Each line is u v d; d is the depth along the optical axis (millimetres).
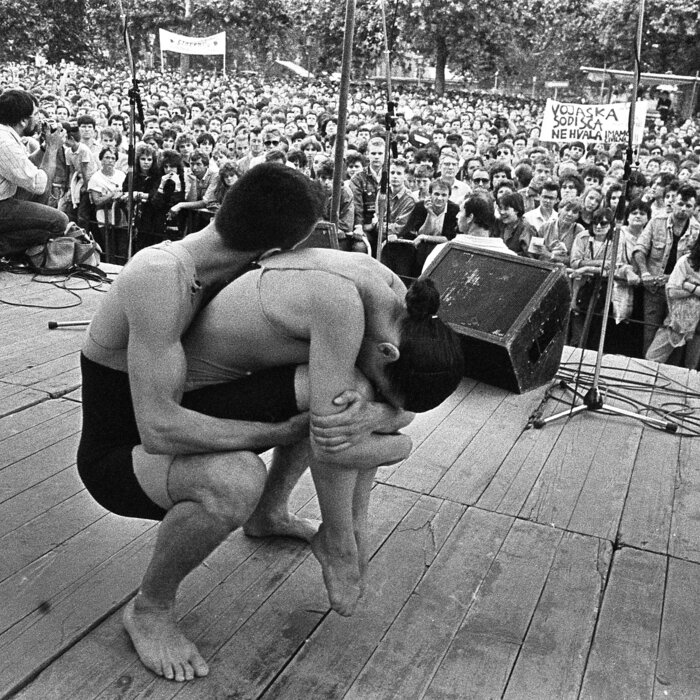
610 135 7297
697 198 6848
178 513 1954
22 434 3273
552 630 2336
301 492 3010
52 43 29906
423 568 2592
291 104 18609
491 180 8148
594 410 3938
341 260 1900
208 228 1988
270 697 2023
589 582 2576
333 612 2344
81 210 7363
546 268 4168
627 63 26891
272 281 1872
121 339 1964
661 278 5852
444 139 12164
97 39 30812
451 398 4020
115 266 5836
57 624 2221
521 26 29250
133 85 4438
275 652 2174
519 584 2543
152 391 1858
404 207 6637
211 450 1921
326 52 30703
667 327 5773
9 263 5520
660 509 3066
